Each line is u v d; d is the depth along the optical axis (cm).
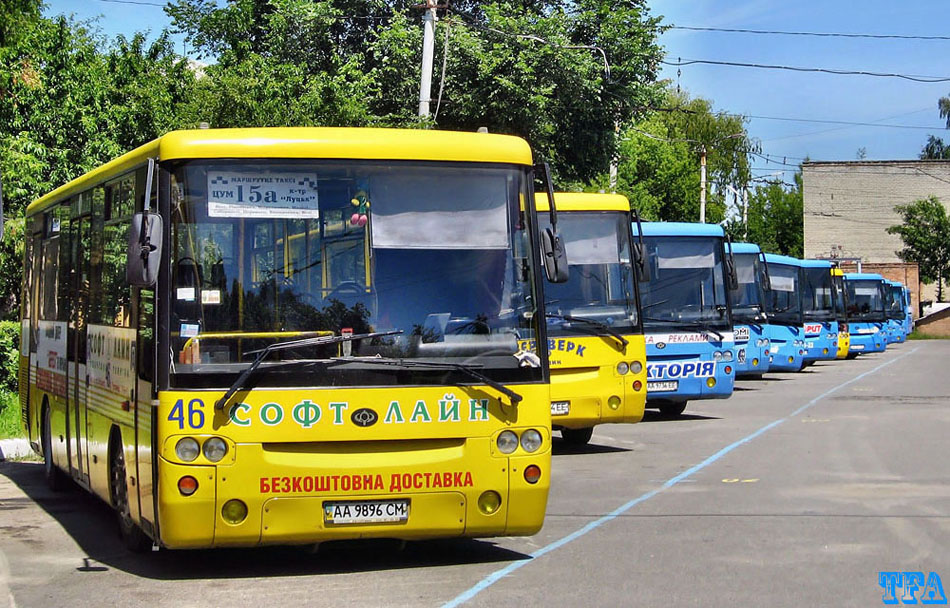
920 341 6781
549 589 727
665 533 918
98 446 949
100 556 876
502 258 800
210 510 727
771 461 1373
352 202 781
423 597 710
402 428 751
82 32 2202
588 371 1503
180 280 748
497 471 768
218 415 730
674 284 1898
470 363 771
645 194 5500
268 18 2895
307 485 737
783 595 700
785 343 3111
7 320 2086
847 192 8844
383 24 3067
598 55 3111
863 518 970
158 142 783
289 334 752
